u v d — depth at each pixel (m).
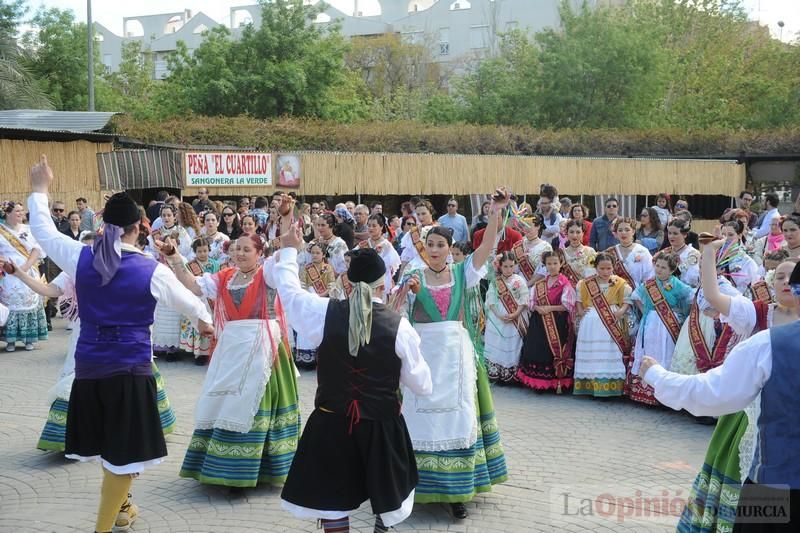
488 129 21.48
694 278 7.64
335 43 28.00
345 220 12.82
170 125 17.95
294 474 3.62
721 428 3.75
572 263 8.36
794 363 2.90
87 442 4.27
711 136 23.50
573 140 22.42
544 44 31.55
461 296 4.88
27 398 7.70
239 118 19.39
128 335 4.26
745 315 4.21
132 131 17.36
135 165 16.14
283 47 26.80
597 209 20.91
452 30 51.09
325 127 19.81
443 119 32.16
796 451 2.89
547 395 8.01
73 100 31.97
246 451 5.13
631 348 7.73
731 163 22.72
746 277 7.33
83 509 4.96
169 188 17.20
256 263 5.33
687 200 22.89
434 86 43.75
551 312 8.00
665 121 31.80
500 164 19.72
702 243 4.25
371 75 44.19
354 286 3.74
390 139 20.14
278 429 5.28
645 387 7.40
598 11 30.30
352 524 4.74
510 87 31.00
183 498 5.16
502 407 7.51
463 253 7.95
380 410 3.58
